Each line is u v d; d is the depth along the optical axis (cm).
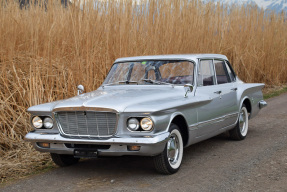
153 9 949
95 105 451
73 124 467
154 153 445
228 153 589
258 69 1412
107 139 444
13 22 713
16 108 677
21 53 750
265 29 1491
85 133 462
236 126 670
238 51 1330
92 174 496
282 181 439
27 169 526
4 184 469
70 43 791
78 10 793
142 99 473
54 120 475
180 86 541
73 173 504
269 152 580
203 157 571
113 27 850
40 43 762
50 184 461
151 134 440
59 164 532
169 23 999
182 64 566
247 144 647
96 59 821
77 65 761
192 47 1066
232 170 493
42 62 726
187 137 514
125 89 552
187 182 448
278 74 1508
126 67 591
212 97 572
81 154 464
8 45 696
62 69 745
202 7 1170
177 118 507
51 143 478
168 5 1012
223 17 1308
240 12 1433
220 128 605
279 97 1269
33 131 495
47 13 768
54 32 758
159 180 459
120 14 852
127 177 477
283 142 645
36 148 489
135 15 903
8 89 670
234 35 1359
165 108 452
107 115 450
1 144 614
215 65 630
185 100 502
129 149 443
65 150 471
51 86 721
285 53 1562
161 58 582
